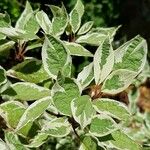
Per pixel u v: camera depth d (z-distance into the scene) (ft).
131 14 8.55
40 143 2.10
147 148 2.19
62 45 2.05
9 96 2.23
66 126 2.05
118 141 2.04
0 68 2.20
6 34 2.31
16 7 5.08
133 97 4.08
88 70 2.13
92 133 1.99
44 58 2.06
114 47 5.65
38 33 3.05
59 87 1.92
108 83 2.06
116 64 2.08
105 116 2.00
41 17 2.49
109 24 6.91
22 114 2.21
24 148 2.05
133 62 2.07
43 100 2.07
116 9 6.97
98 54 2.06
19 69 2.40
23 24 2.58
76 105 1.92
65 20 2.46
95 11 6.66
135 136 3.61
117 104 2.05
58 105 1.93
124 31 7.68
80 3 2.62
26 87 2.24
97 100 2.05
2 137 2.46
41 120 2.37
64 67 2.06
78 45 2.38
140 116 3.99
